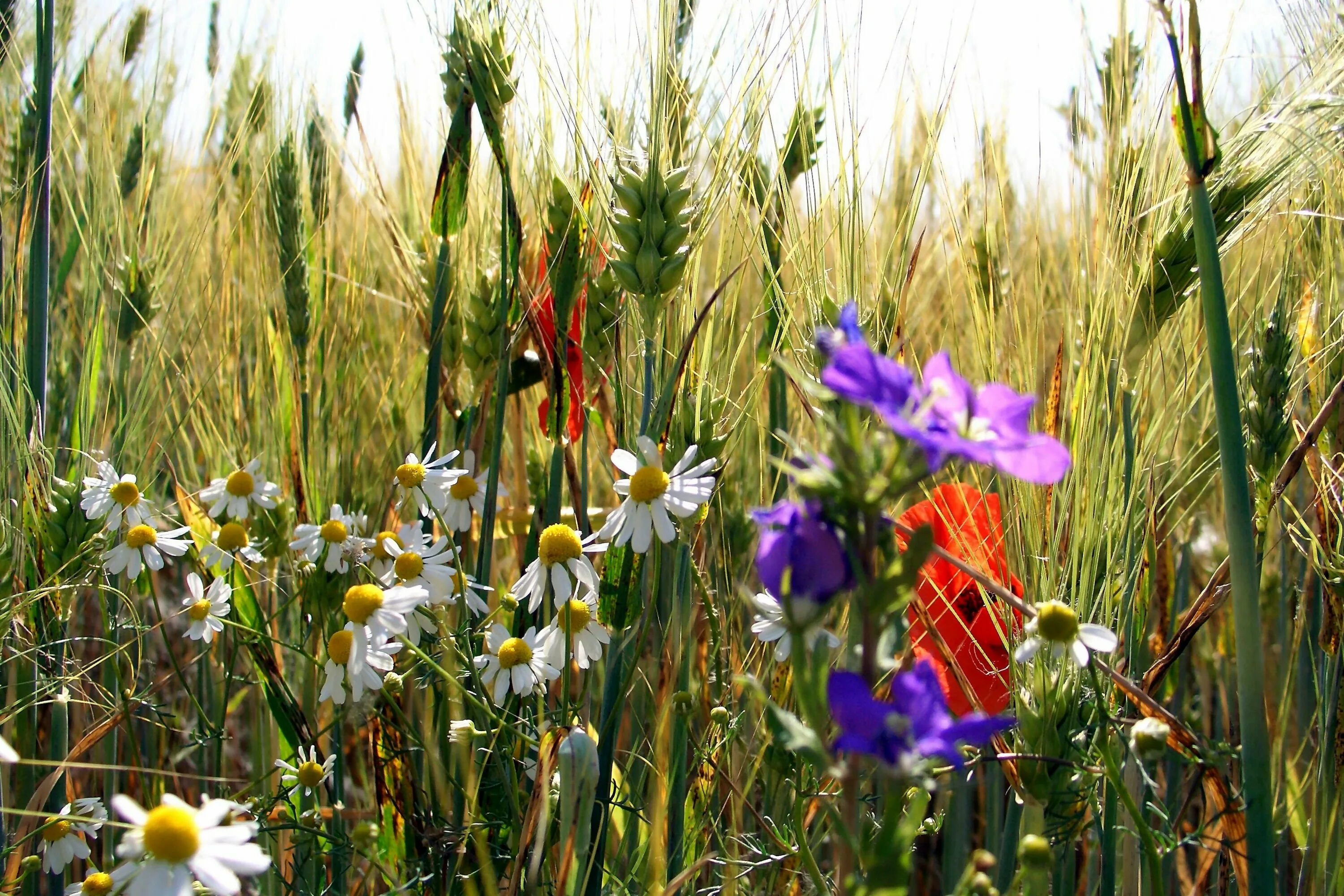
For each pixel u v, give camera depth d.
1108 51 0.33
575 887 0.27
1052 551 0.29
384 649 0.30
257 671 0.33
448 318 0.37
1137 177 0.31
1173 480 0.33
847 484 0.20
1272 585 0.37
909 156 0.37
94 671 0.38
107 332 0.39
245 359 0.43
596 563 0.34
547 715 0.33
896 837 0.21
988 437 0.21
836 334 0.20
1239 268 0.35
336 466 0.39
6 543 0.32
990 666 0.31
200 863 0.25
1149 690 0.30
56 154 0.39
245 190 0.43
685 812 0.31
